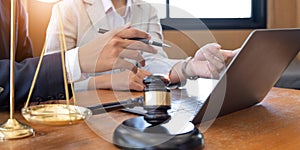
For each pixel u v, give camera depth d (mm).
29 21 1901
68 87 754
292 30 734
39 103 752
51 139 578
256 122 692
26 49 1348
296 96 976
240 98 743
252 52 645
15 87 746
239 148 536
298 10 3211
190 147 508
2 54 1107
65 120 588
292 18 3234
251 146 545
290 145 551
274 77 837
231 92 686
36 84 747
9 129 588
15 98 747
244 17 3207
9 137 569
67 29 1193
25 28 1358
